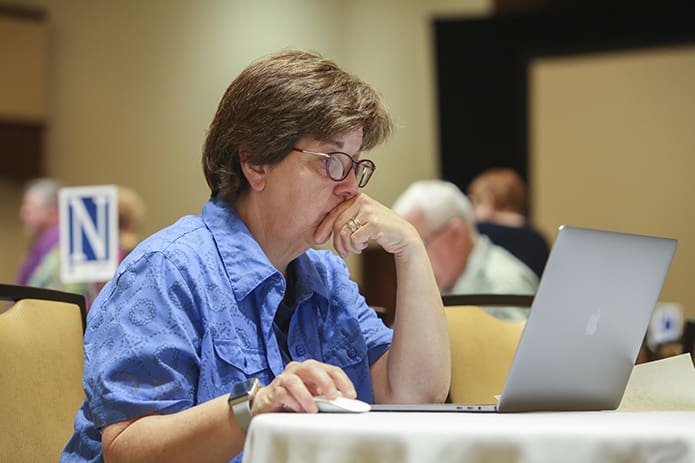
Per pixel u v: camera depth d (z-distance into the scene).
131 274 2.59
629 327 2.40
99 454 2.59
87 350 2.54
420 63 11.41
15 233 10.30
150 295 2.54
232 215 2.81
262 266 2.71
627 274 2.32
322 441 1.85
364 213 2.81
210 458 2.25
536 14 10.95
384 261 8.82
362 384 3.02
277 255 2.84
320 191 2.75
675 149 10.92
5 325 3.05
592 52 10.98
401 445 1.82
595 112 11.03
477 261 6.53
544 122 11.09
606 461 1.79
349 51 11.48
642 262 2.34
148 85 10.61
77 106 10.50
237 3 10.82
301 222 2.77
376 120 2.82
